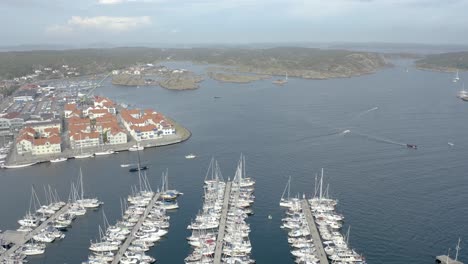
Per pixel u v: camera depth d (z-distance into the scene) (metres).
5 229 192.50
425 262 164.75
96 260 165.50
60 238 185.25
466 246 175.25
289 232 187.38
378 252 171.75
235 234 183.00
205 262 163.12
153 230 188.12
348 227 191.38
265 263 165.88
